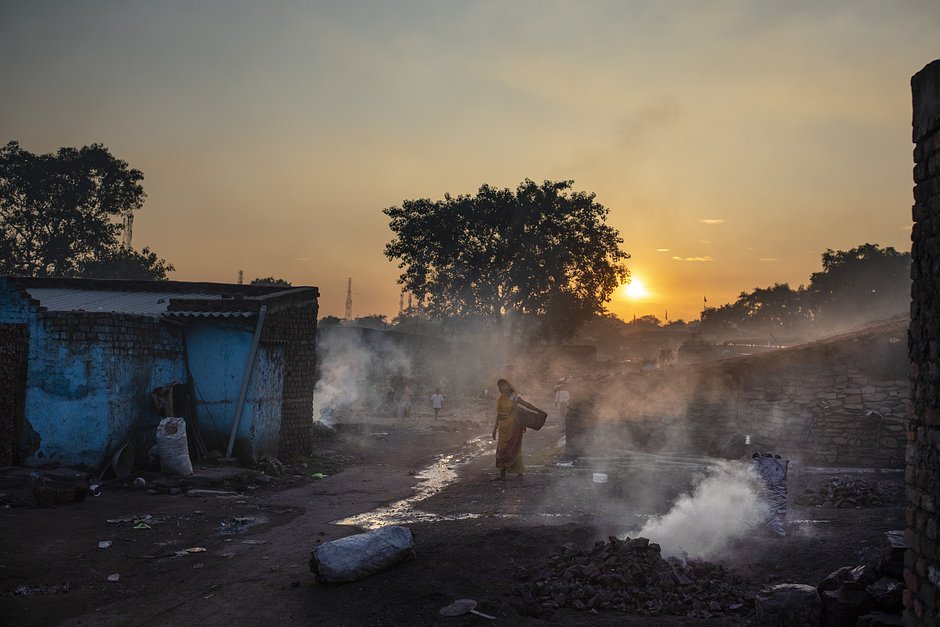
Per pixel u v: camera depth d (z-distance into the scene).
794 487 13.64
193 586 8.23
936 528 4.43
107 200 57.56
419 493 14.83
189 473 14.76
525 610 6.86
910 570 4.82
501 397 16.38
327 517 12.14
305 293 19.77
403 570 8.01
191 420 16.88
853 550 8.23
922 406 4.67
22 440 14.77
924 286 4.65
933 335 4.51
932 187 4.55
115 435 14.91
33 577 8.27
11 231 55.84
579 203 55.75
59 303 18.41
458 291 57.09
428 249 57.31
